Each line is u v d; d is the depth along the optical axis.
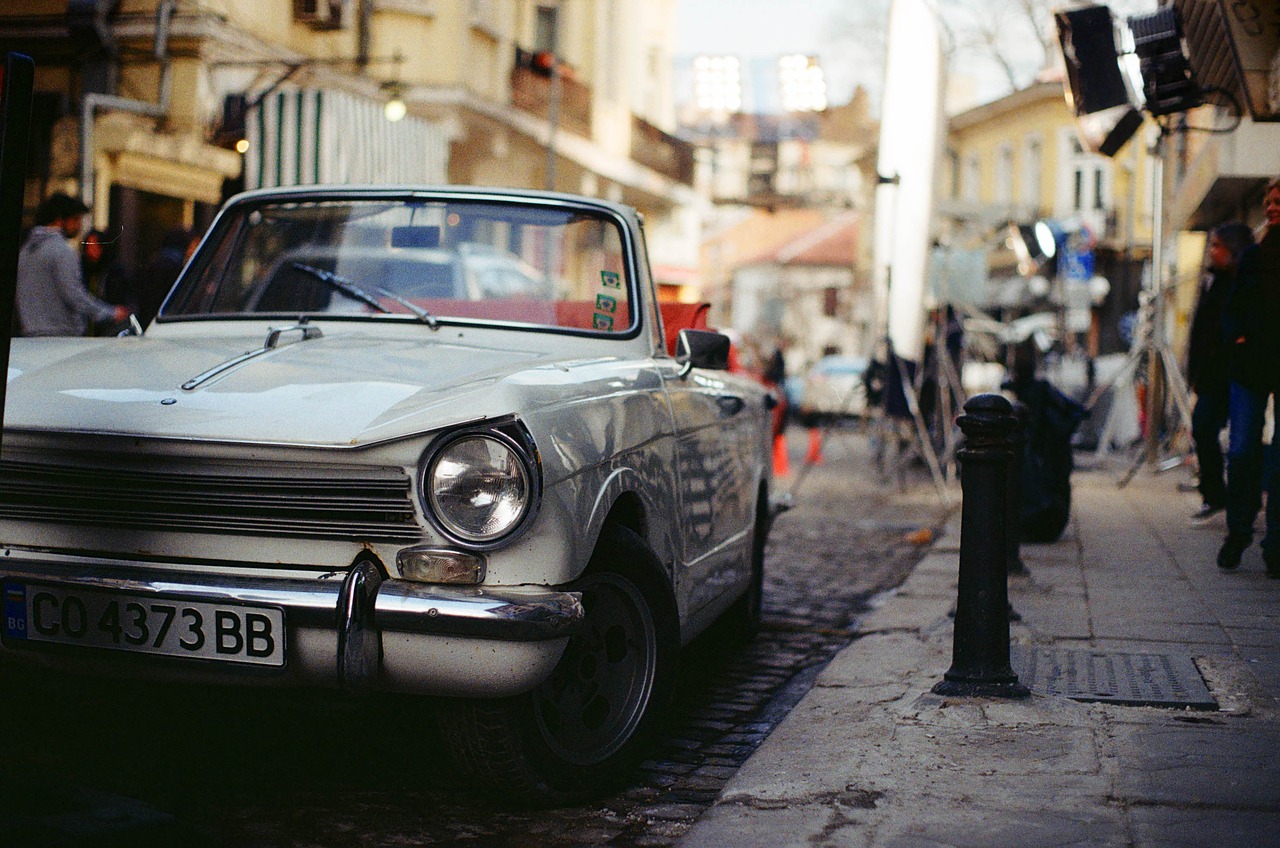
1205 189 13.05
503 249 5.09
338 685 3.41
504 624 3.34
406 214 5.19
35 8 15.54
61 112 15.03
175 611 3.46
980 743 4.11
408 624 3.37
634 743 3.97
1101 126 9.38
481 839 3.58
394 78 20.25
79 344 4.47
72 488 3.63
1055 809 3.51
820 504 12.77
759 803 3.62
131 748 4.23
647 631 4.05
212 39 15.84
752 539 5.90
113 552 3.63
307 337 4.54
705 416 4.99
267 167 15.09
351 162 15.30
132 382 3.88
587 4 28.95
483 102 21.94
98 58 15.59
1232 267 9.16
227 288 5.19
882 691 4.84
